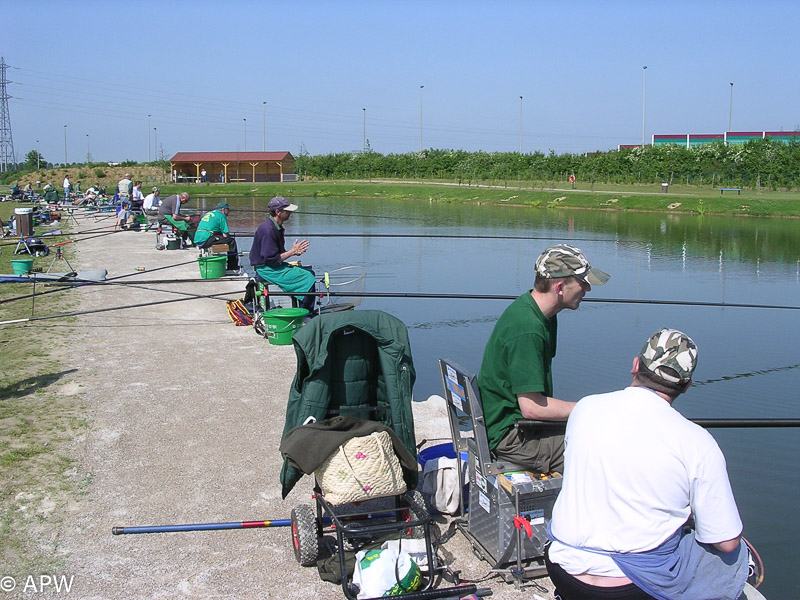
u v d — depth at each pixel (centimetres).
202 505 485
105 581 398
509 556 398
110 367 794
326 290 1085
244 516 471
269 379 757
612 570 292
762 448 764
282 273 1027
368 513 420
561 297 388
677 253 2244
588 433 301
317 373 431
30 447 571
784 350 1134
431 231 2803
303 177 6944
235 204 4403
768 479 686
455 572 404
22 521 461
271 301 1116
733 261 2077
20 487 505
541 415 384
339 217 3491
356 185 5822
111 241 2106
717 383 980
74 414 646
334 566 397
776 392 942
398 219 3366
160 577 403
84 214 3106
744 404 902
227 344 904
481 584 394
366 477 400
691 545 296
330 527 441
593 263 2041
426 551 395
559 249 386
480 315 1370
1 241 1966
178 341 916
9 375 757
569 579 301
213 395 704
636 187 4888
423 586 389
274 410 663
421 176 6612
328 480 402
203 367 800
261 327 963
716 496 286
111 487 509
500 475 404
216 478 525
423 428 619
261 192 5509
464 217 3497
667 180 5066
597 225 3100
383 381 452
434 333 1232
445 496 461
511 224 3125
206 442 589
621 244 2453
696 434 290
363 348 443
